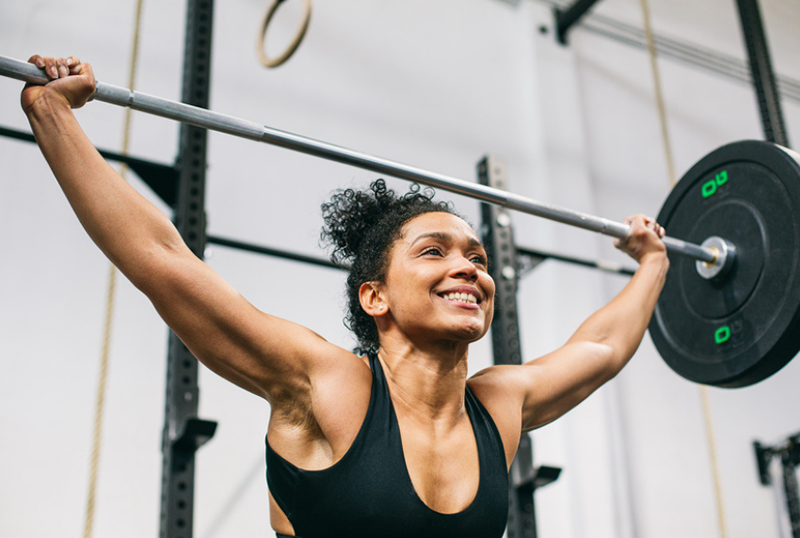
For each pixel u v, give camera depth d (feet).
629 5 16.42
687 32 16.89
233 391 10.52
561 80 14.70
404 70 13.43
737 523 13.47
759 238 6.40
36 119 4.03
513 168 13.67
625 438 13.20
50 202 10.25
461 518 3.79
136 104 4.56
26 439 9.24
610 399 13.21
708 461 13.69
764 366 6.25
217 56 11.96
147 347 10.21
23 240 9.94
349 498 3.70
